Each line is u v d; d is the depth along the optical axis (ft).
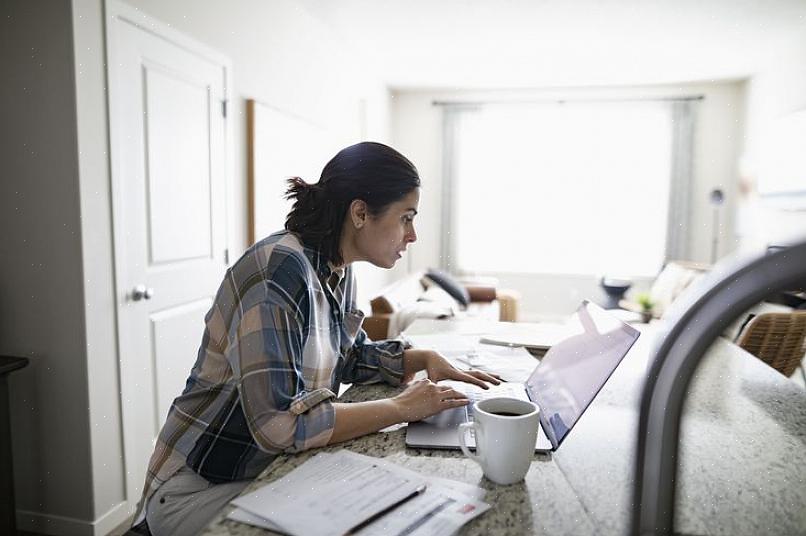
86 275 6.01
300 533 1.72
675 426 1.21
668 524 1.22
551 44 14.33
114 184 6.37
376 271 18.30
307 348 2.87
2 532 5.70
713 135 18.47
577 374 2.72
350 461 2.26
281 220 10.94
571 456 2.36
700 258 18.79
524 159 19.65
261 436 2.44
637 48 14.62
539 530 1.76
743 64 16.02
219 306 2.86
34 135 5.94
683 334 1.18
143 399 6.98
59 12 5.74
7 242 6.14
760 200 15.99
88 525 6.20
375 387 3.59
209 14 8.32
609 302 17.95
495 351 4.41
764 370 3.73
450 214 20.03
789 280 1.00
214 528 1.80
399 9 11.93
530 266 19.90
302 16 11.84
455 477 2.18
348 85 15.07
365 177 3.05
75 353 6.07
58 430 6.20
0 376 5.64
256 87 9.89
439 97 19.94
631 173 19.07
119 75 6.43
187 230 7.89
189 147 7.89
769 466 2.20
